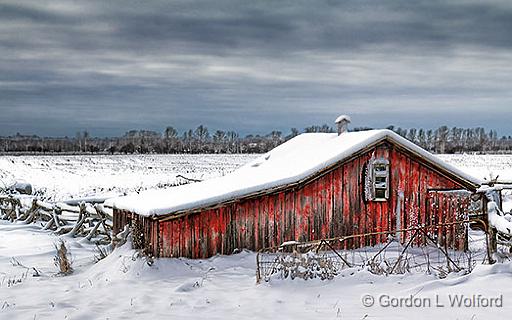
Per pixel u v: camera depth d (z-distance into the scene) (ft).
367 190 55.26
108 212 64.64
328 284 38.50
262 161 71.46
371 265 41.73
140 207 48.96
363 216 55.67
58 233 71.26
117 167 275.39
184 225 48.65
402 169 56.80
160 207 46.68
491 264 39.45
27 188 101.76
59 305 36.11
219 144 626.23
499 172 209.46
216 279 42.32
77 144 577.02
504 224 41.04
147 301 36.52
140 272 43.78
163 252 47.60
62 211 80.18
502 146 633.20
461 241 57.00
